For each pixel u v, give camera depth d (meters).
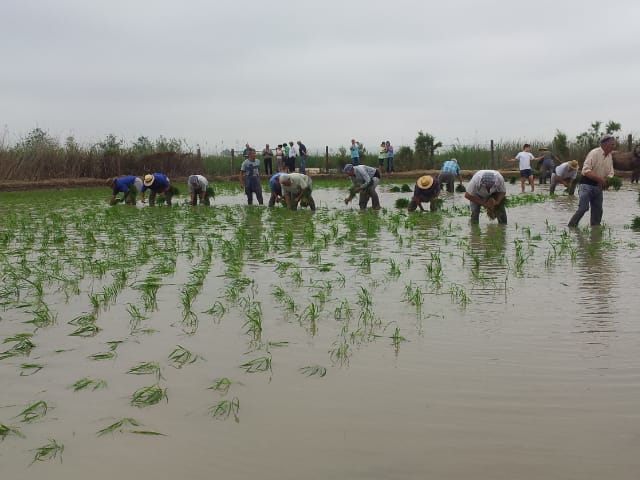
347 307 6.11
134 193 19.41
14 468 3.27
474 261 8.82
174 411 3.90
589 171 12.04
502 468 3.15
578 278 7.51
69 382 4.42
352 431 3.57
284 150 34.62
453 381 4.27
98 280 7.87
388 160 36.53
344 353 4.88
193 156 39.38
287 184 16.97
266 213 16.64
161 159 37.81
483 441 3.42
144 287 7.18
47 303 6.69
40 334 5.56
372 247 10.39
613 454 3.26
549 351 4.84
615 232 11.57
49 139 35.25
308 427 3.63
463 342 5.10
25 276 8.12
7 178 31.94
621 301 6.34
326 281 7.58
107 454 3.38
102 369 4.66
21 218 16.16
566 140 34.56
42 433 3.66
